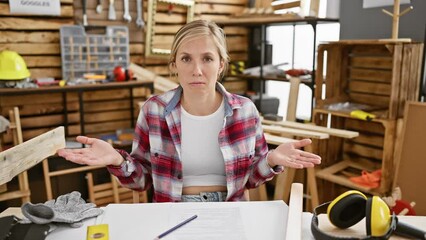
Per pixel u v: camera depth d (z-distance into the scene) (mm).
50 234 1028
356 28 2582
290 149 1309
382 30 2420
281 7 3004
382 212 962
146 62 3332
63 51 2822
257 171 1409
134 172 1382
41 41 2852
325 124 2553
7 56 2545
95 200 2750
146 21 3238
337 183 2490
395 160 2184
